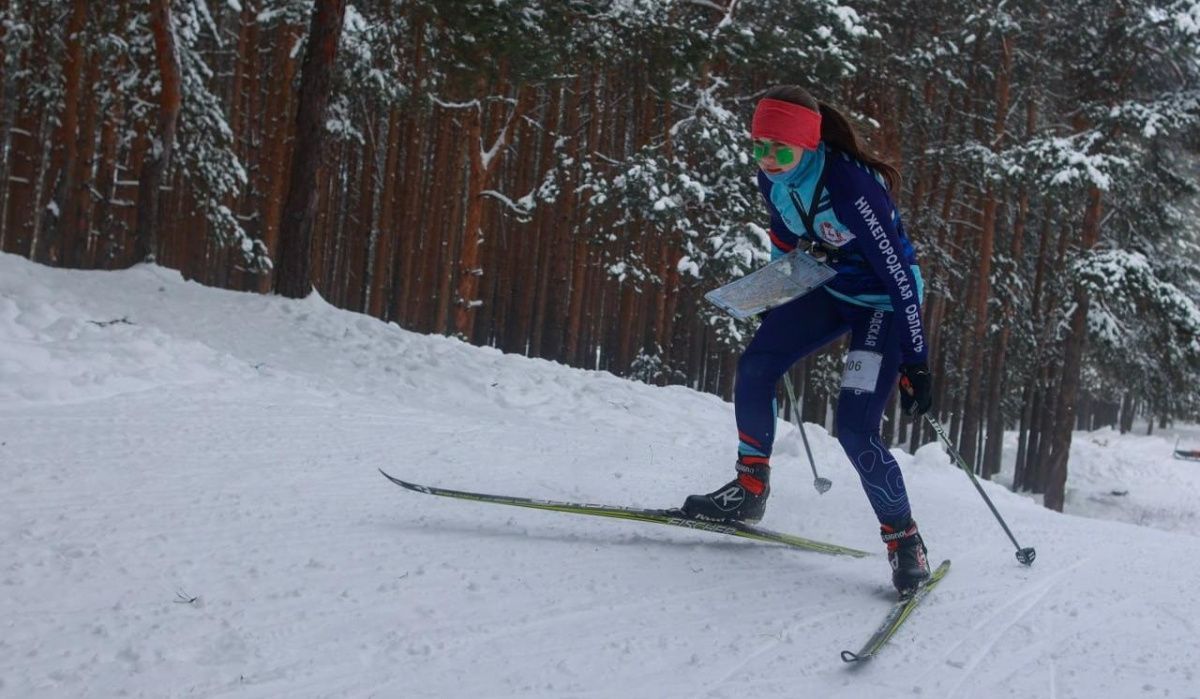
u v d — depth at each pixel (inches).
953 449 129.3
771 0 555.2
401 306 918.4
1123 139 765.9
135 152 700.0
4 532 118.8
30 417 193.9
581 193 836.0
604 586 115.1
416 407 267.9
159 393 233.5
